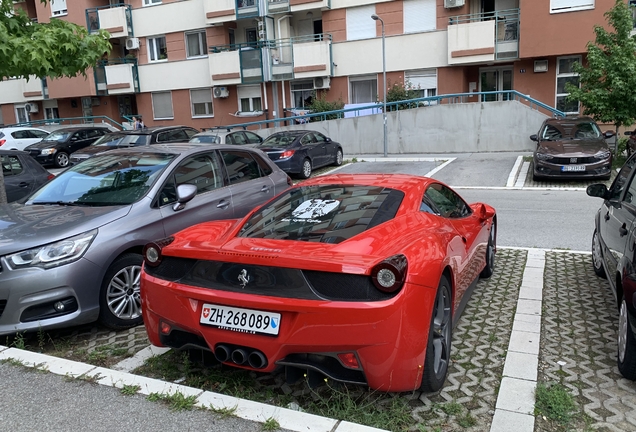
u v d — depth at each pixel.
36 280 4.12
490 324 4.57
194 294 3.30
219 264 3.30
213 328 3.25
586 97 15.12
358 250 3.19
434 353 3.37
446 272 3.66
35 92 30.83
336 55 24.58
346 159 20.09
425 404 3.30
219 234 3.83
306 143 16.47
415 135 21.12
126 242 4.66
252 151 7.05
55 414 3.18
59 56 7.21
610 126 20.39
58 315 4.26
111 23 28.25
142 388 3.42
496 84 22.77
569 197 11.37
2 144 21.41
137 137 15.87
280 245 3.35
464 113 20.27
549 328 4.44
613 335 4.28
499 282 5.73
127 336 4.59
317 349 3.02
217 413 3.12
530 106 21.41
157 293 3.50
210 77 26.61
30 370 3.70
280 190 7.11
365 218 3.67
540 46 20.00
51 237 4.29
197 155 6.04
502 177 14.41
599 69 14.96
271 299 3.07
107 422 3.09
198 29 27.17
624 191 4.71
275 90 25.84
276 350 3.08
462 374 3.68
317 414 3.21
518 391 3.39
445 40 22.48
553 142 13.59
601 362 3.82
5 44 6.50
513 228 8.66
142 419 3.10
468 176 14.86
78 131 21.30
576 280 5.72
